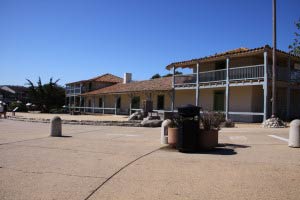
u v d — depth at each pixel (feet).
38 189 18.65
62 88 193.47
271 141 37.76
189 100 100.12
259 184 19.16
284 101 84.74
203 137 31.27
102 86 165.99
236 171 22.39
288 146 33.60
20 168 23.97
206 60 83.76
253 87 79.82
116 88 139.44
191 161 26.05
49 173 22.45
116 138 42.96
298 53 63.93
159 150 31.91
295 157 27.32
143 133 50.44
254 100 80.12
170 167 23.97
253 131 49.96
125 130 56.34
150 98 108.78
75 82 167.43
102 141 39.58
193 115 30.45
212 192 17.80
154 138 42.98
